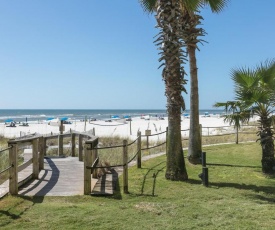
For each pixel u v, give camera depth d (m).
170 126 9.48
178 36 9.26
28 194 7.53
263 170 10.36
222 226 5.49
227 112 10.62
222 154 14.09
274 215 6.07
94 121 64.69
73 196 7.44
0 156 12.53
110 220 5.76
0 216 5.85
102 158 13.05
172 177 9.33
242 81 9.94
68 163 12.26
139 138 11.31
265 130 10.30
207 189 8.26
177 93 9.39
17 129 44.41
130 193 7.80
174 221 5.74
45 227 5.38
